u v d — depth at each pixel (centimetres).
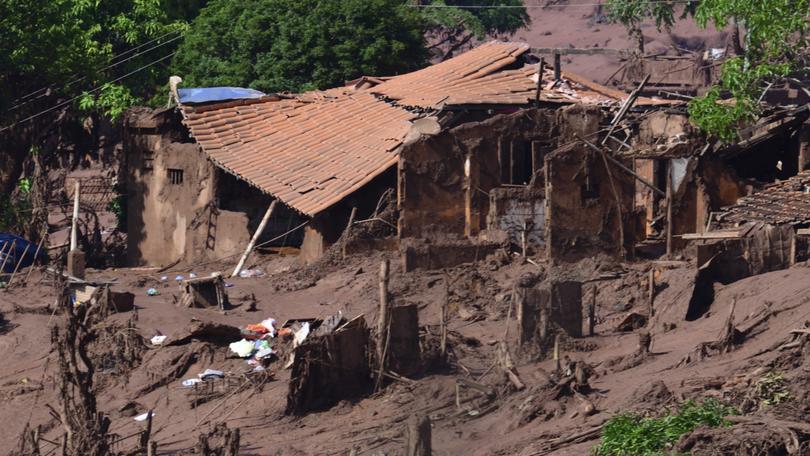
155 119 6562
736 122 4931
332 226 5416
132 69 7831
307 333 3984
